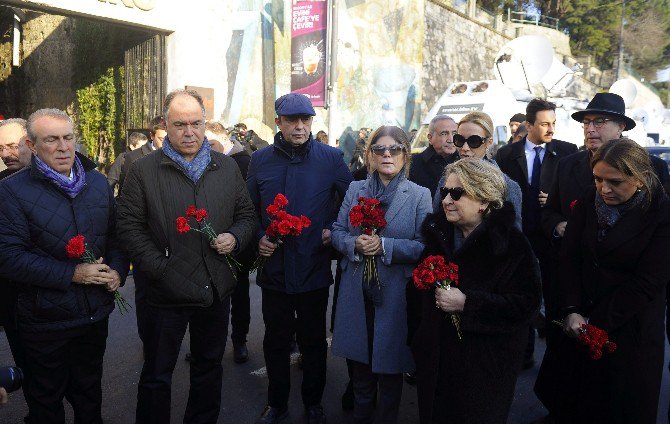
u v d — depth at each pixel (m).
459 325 2.37
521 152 4.66
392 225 3.05
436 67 19.33
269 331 3.43
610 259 2.74
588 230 2.86
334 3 10.80
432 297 2.52
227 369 4.47
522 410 3.78
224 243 2.94
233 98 12.05
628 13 36.31
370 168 3.21
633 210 2.66
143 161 2.94
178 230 2.73
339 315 3.14
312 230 3.38
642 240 2.64
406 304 2.90
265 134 13.00
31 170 2.75
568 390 2.95
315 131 14.86
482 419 2.34
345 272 3.16
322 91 11.12
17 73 16.77
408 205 3.06
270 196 3.45
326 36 10.91
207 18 11.25
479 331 2.31
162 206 2.88
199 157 2.98
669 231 2.60
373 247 2.93
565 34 32.97
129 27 10.34
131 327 5.39
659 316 2.73
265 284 3.40
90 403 3.09
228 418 3.64
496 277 2.36
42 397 2.82
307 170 3.43
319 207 3.41
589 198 2.93
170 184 2.90
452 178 2.44
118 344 4.94
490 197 2.36
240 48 12.09
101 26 12.70
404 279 2.97
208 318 3.08
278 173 3.46
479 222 2.45
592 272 2.81
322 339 3.49
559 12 35.03
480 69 22.47
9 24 16.78
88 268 2.78
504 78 12.75
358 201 3.03
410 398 4.00
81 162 2.96
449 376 2.40
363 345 3.04
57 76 14.87
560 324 2.89
